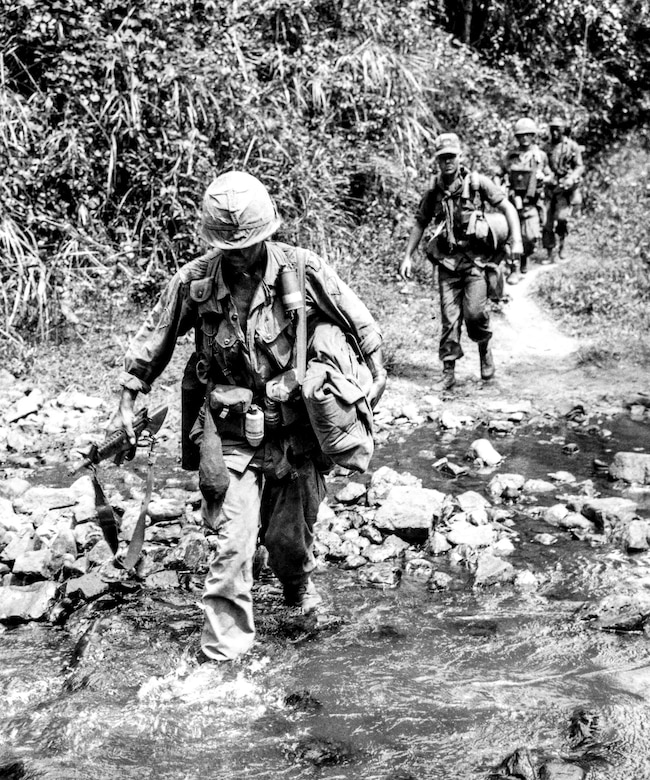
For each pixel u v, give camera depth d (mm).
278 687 3895
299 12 13438
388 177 13344
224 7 12430
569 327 11336
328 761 3398
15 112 10438
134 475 6547
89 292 9984
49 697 3887
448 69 15695
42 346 9352
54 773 3352
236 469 3980
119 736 3580
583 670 4004
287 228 11531
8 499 6191
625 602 4566
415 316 11242
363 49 13727
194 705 3773
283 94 12703
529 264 14719
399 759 3402
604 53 19859
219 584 4039
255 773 3344
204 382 4059
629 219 16422
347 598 4730
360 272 11930
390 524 5438
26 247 10016
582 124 18672
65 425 7777
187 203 10906
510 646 4219
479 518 5664
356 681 3930
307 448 4121
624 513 5609
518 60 18406
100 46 10805
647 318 11305
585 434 7727
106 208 11008
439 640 4285
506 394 8906
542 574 4977
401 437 7699
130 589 4879
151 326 4066
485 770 3328
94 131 10773
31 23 10688
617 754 3402
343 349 4008
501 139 15820
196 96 11258
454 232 8719
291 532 4340
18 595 4723
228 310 3889
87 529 5547
